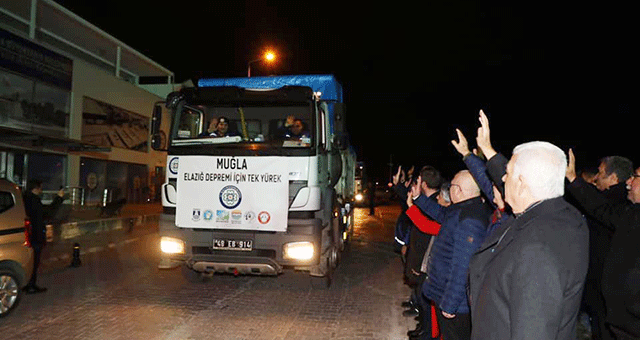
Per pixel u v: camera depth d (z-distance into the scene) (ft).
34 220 23.86
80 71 71.15
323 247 24.59
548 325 6.20
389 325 20.04
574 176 12.23
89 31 78.95
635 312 9.97
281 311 21.98
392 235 56.75
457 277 11.55
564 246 6.53
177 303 22.98
